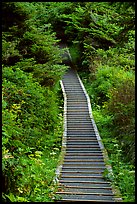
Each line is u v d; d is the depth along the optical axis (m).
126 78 14.49
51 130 12.62
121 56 19.50
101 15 22.69
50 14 27.30
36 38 14.09
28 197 6.62
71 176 8.42
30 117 10.18
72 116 15.02
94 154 10.29
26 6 13.63
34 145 9.72
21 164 6.88
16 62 13.30
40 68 13.81
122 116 11.58
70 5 26.73
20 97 10.16
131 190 7.23
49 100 13.27
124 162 9.27
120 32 7.82
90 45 21.81
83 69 23.77
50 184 7.68
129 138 9.78
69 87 19.92
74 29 25.30
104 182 8.02
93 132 12.73
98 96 17.72
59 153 10.54
